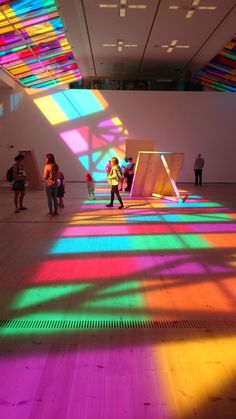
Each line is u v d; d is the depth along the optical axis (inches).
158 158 504.7
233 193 606.9
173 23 592.7
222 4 516.1
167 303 153.0
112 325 133.2
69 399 93.4
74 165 856.9
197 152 866.8
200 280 181.0
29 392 96.0
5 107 842.2
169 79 975.6
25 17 537.0
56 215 369.1
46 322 135.5
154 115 858.8
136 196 530.3
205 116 861.8
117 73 927.7
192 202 478.3
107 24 598.2
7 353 114.0
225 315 141.6
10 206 434.3
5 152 848.9
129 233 287.3
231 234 285.0
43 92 845.8
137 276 187.3
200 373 104.3
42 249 238.4
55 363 108.6
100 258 218.8
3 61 722.8
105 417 87.6
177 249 240.4
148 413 88.8
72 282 178.4
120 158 857.5
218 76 889.5
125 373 103.9
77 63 824.3
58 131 850.1
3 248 240.8
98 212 389.4
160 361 110.0
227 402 92.6
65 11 530.0
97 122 853.8
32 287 171.5
